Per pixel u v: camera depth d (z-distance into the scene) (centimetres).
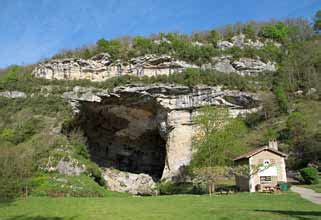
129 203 2333
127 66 6125
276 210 1661
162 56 5984
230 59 6322
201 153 3300
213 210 1723
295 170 3762
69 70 6291
